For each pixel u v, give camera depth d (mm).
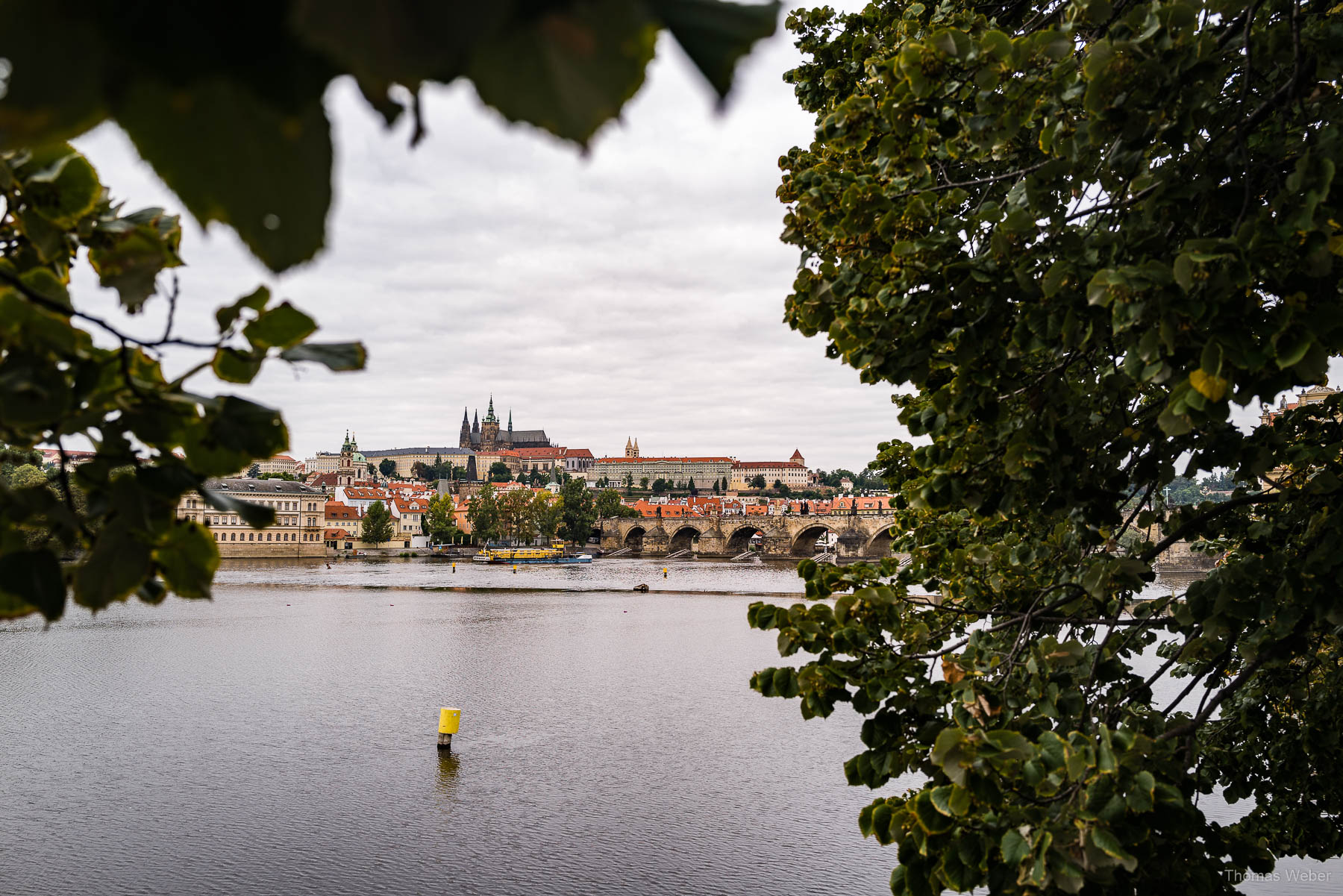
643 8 1025
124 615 91938
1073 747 6508
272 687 54688
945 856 6605
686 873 28281
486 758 39969
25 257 3295
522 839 30797
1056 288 7180
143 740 41781
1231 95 8070
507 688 55875
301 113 1034
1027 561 10664
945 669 8367
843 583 9961
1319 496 8977
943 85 7879
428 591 128500
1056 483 8391
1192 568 81125
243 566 189750
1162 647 11773
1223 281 5820
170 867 27984
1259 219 6082
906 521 13586
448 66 994
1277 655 8148
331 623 88188
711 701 52312
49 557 2270
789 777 37750
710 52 1054
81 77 968
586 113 1038
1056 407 8547
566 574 174625
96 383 2527
